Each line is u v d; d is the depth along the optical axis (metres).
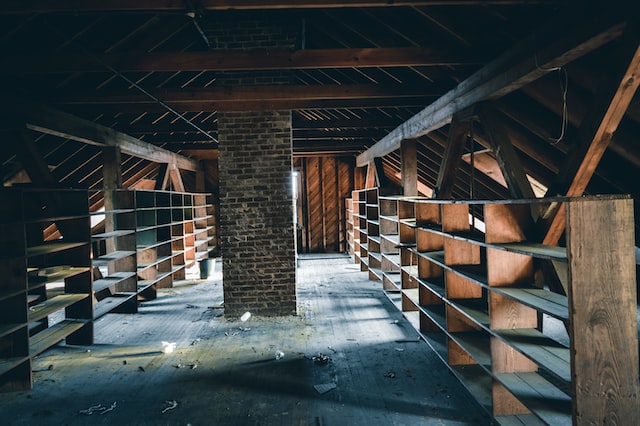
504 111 4.33
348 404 3.59
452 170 4.82
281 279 6.25
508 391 3.07
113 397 3.82
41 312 4.31
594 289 2.19
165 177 9.17
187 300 7.53
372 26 5.17
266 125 6.18
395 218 6.44
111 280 6.07
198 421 3.37
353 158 13.58
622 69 2.31
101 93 5.23
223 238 6.22
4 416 3.52
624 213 2.20
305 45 6.75
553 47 2.88
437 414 3.40
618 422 2.20
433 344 4.54
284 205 6.21
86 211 5.17
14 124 4.51
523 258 3.10
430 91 5.21
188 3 3.24
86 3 3.27
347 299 7.32
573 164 2.77
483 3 3.10
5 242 3.98
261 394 3.82
